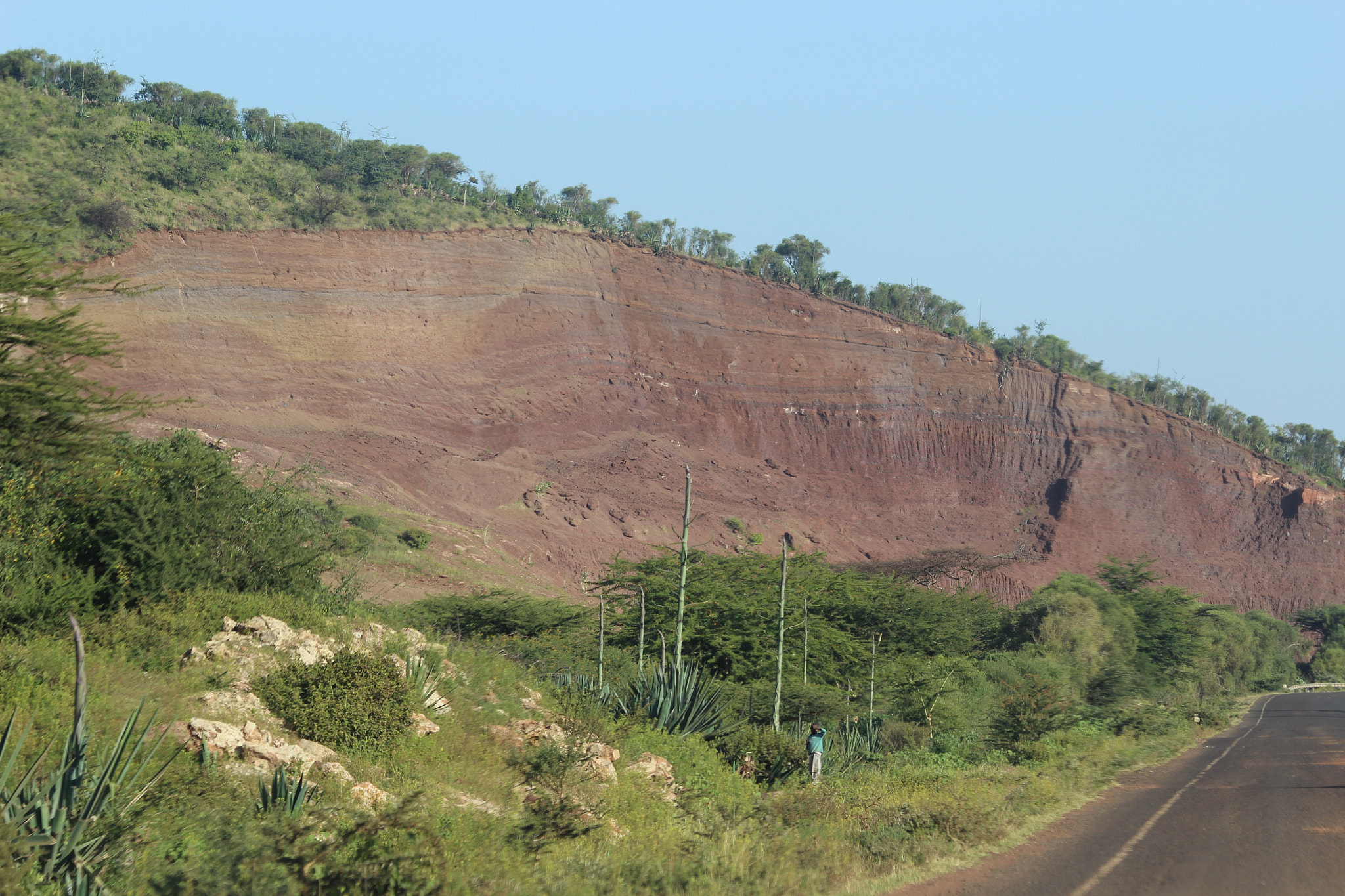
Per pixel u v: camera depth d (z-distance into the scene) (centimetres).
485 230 10694
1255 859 1166
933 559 9112
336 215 9756
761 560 5069
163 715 1384
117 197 8638
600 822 1273
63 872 805
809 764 2230
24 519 1964
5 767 879
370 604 3166
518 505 8162
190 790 1077
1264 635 9744
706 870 1000
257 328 8669
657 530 8800
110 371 7700
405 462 8025
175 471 2181
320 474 7156
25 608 1767
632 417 10469
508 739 1838
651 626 3869
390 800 1302
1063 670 4919
